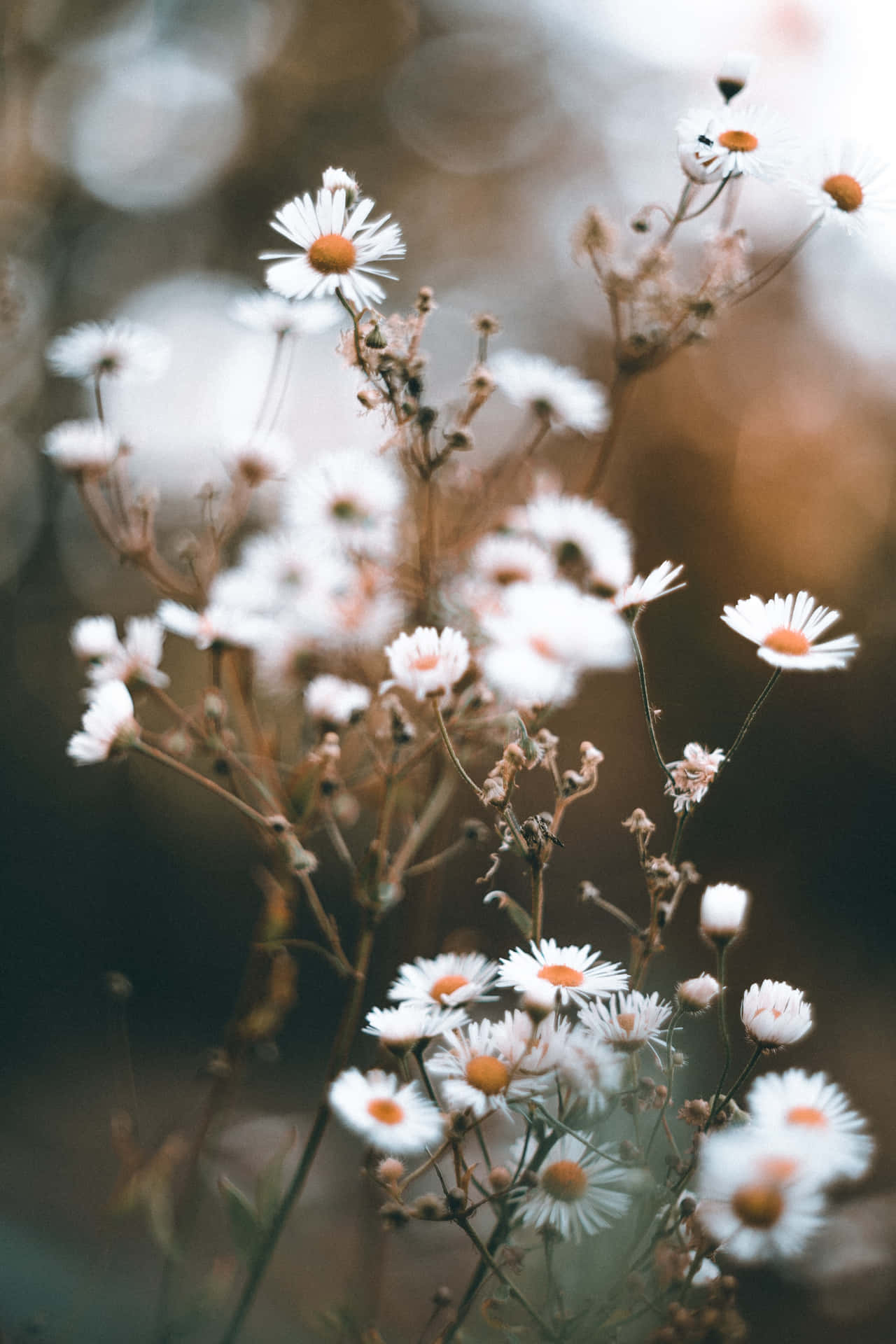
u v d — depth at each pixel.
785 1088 0.29
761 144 0.34
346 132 1.88
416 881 0.41
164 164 1.87
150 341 0.40
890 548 1.44
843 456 1.47
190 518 0.83
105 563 1.63
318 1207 0.57
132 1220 0.57
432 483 0.38
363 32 1.89
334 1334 0.34
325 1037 1.21
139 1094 1.12
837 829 1.41
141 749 0.35
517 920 0.32
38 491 1.66
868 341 1.46
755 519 1.41
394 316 0.35
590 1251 0.30
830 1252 0.46
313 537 0.39
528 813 0.43
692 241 0.42
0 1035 1.30
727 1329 0.29
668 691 1.35
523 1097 0.30
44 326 1.65
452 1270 0.52
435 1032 0.30
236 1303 0.43
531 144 1.76
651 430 1.38
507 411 0.50
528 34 1.82
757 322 1.45
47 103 1.63
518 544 0.38
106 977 0.41
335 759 0.36
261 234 1.88
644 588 0.32
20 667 1.64
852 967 1.32
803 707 1.41
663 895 0.32
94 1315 0.43
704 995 0.30
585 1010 0.30
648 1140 0.31
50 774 1.59
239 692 0.39
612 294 0.40
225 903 1.58
